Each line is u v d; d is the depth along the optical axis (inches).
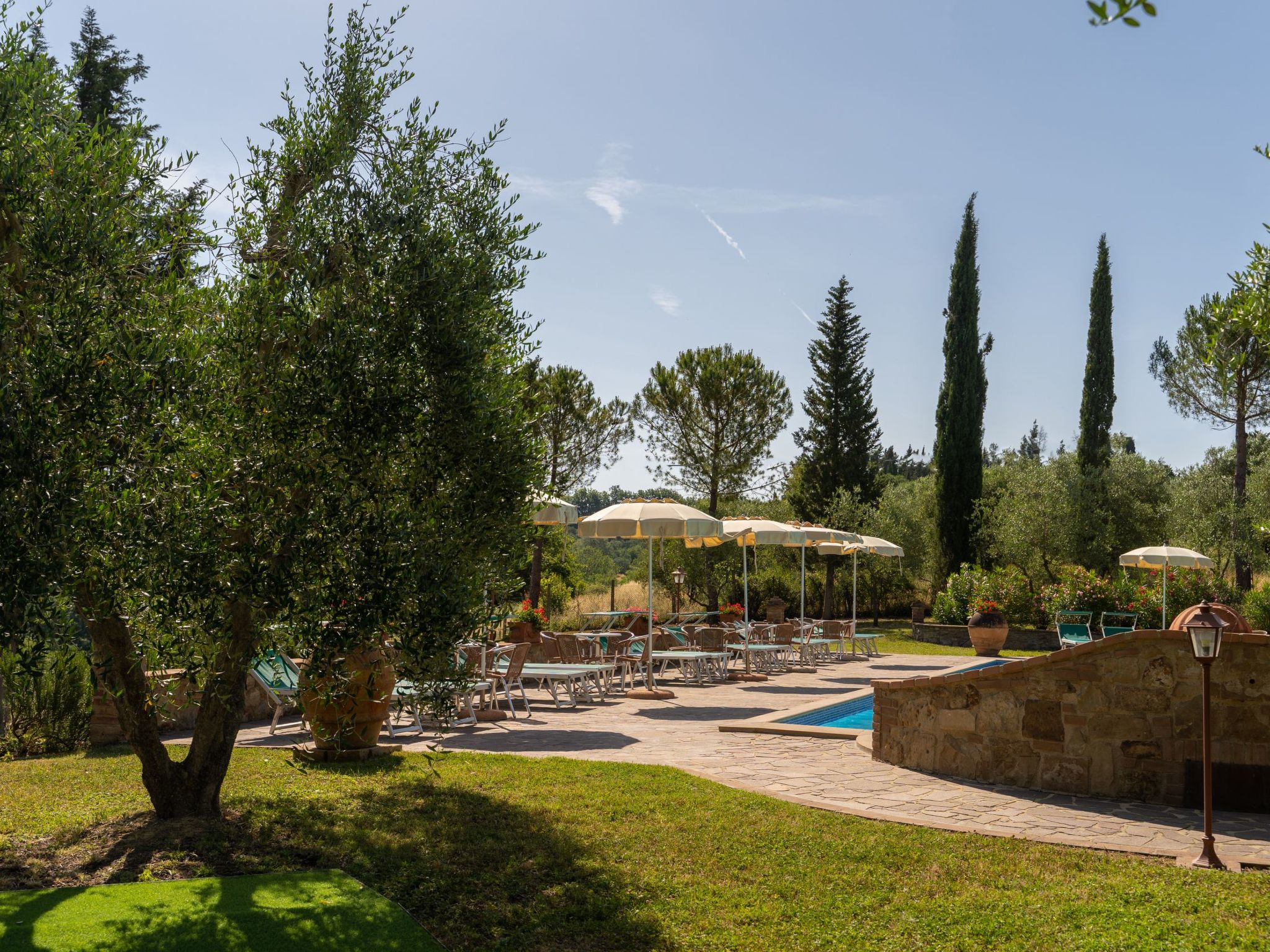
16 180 167.5
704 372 1229.1
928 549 1380.4
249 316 206.1
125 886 189.3
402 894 197.2
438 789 289.4
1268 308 206.7
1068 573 981.8
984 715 324.2
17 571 145.3
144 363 168.1
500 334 239.9
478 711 474.3
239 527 189.5
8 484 146.7
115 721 372.5
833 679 695.1
